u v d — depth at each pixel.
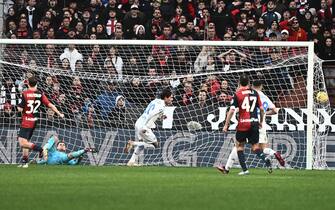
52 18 59.88
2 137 50.94
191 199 25.17
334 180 36.22
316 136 50.19
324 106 50.34
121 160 50.72
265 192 28.31
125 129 51.16
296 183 33.53
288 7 61.00
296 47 52.25
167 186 30.67
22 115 44.56
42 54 53.09
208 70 52.09
